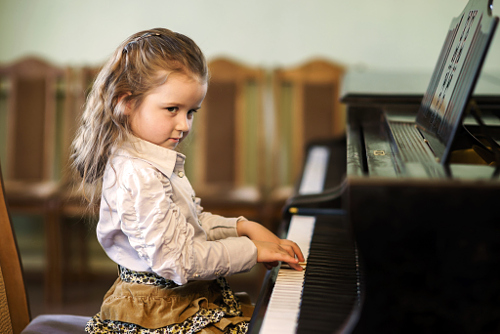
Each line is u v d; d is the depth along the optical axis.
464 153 0.90
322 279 0.97
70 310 2.68
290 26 3.14
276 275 1.01
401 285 0.74
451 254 0.73
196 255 0.96
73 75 3.00
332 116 3.00
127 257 1.05
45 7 3.13
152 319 1.01
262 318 0.84
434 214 0.72
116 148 1.02
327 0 3.12
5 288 1.29
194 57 1.02
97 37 3.15
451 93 0.95
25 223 3.21
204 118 3.00
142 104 1.01
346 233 1.28
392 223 0.73
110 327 1.04
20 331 1.30
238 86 3.01
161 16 3.15
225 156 3.00
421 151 0.92
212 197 2.72
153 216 0.94
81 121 1.13
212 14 3.15
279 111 3.03
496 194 0.70
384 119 1.34
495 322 0.73
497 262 0.72
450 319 0.74
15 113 2.97
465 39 1.00
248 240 1.04
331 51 3.15
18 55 3.16
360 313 0.75
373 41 3.12
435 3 3.06
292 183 3.19
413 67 3.12
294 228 1.33
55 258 2.70
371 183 0.72
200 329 1.00
